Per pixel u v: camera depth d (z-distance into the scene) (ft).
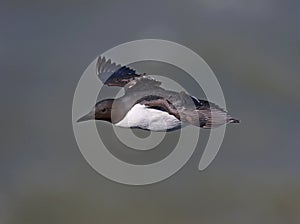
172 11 112.68
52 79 95.50
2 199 78.69
